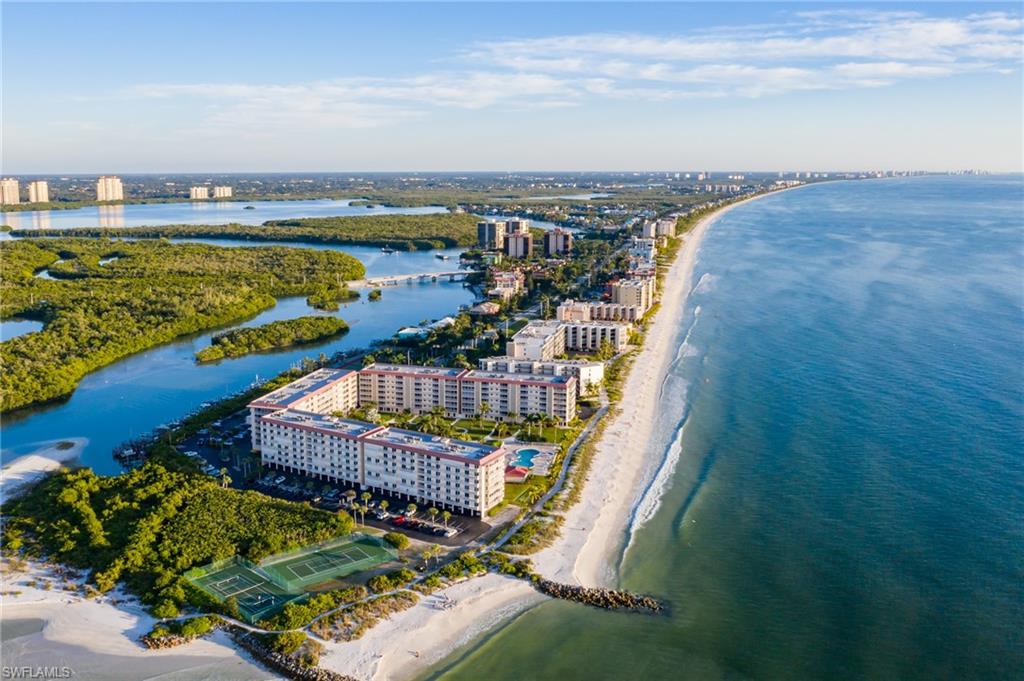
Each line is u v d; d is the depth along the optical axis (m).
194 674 199.62
